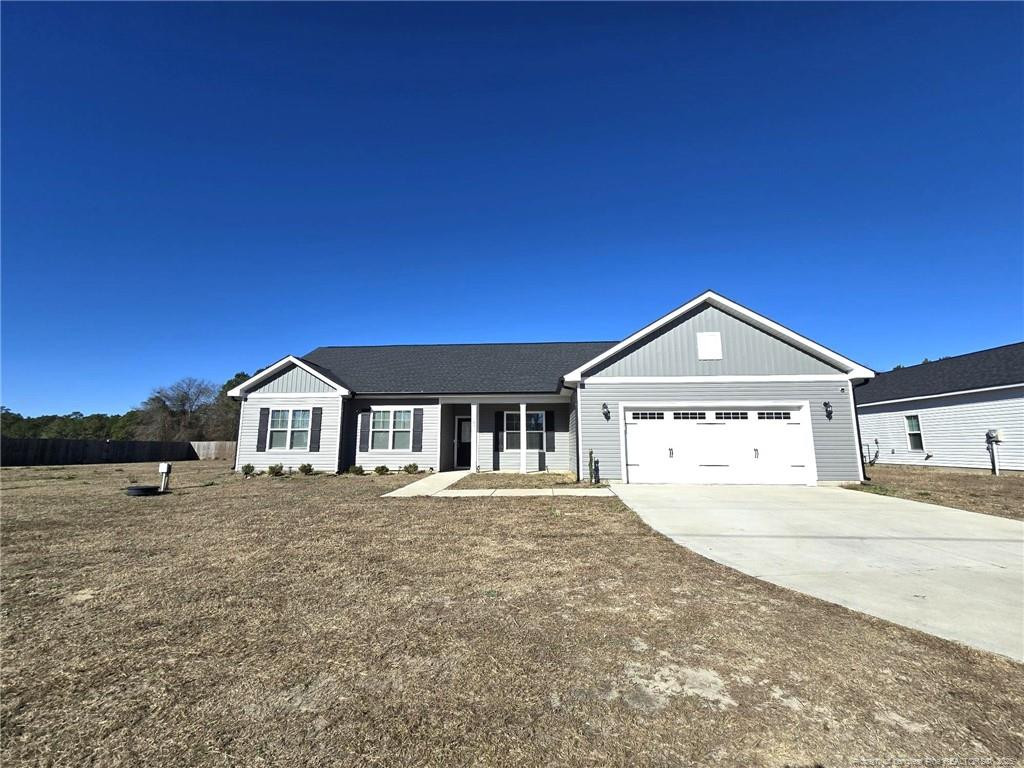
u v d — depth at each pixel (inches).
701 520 334.6
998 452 693.3
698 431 549.0
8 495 479.2
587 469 554.3
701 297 558.6
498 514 358.6
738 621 164.9
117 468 896.9
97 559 241.9
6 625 162.7
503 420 741.3
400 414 720.3
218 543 273.4
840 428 533.6
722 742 102.0
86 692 122.2
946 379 797.2
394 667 134.4
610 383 563.5
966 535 292.2
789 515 352.8
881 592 194.1
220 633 156.6
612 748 100.5
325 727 107.7
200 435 1908.2
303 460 693.9
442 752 99.4
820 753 98.5
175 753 99.5
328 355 871.1
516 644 148.2
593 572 219.1
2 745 101.9
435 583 204.8
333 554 250.1
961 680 126.9
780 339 554.6
